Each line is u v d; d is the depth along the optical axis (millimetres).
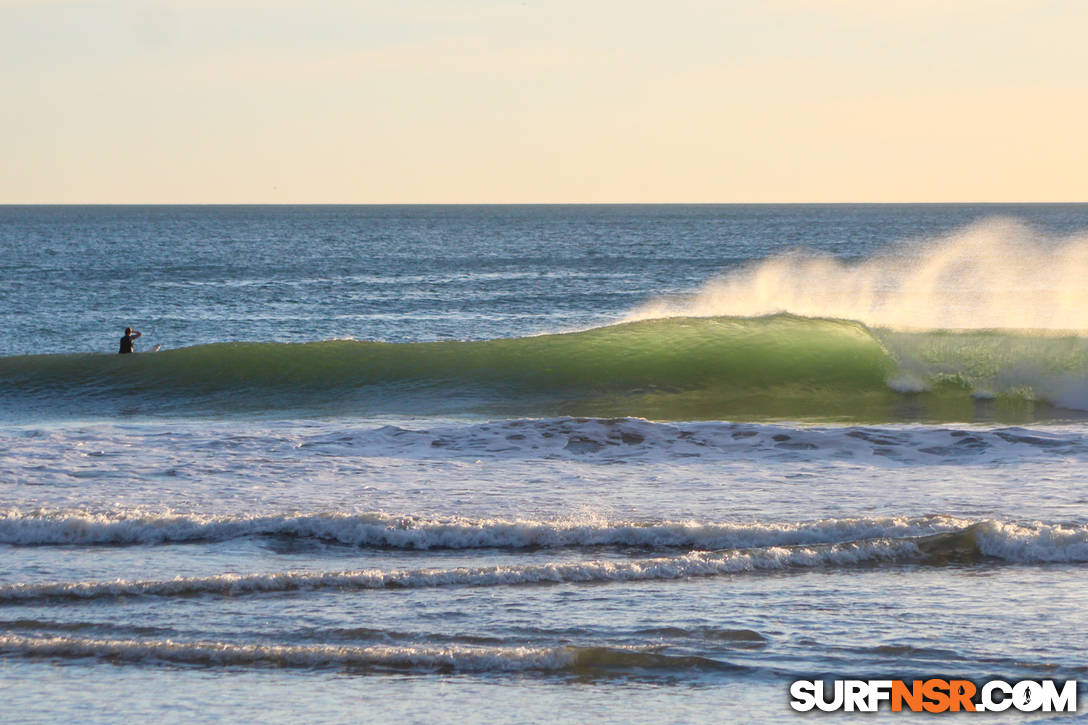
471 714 23234
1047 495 41094
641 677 25109
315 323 166375
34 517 36781
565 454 49312
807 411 67938
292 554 34531
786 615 28734
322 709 23500
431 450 50156
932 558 33656
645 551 34750
